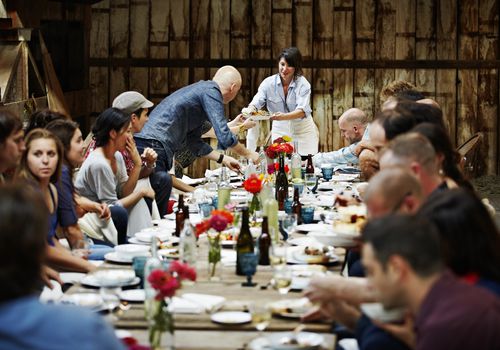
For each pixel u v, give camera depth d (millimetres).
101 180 6980
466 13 13281
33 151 5430
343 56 13320
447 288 2986
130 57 13219
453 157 4941
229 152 11102
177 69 13266
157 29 13211
